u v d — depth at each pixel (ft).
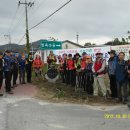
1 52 46.42
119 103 39.65
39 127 27.76
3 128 27.25
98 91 47.57
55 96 45.03
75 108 36.70
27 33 155.63
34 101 41.22
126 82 39.63
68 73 55.72
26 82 61.98
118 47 71.61
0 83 47.44
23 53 59.67
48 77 61.21
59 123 29.30
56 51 101.65
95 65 43.88
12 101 40.98
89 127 27.89
